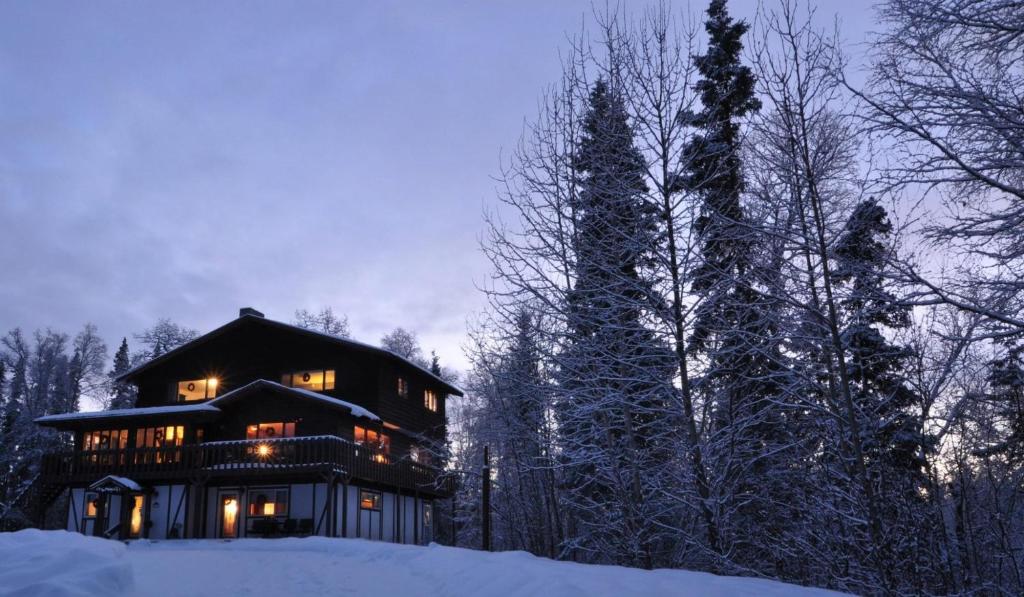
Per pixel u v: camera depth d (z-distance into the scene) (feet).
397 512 120.88
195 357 127.13
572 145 45.85
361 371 119.55
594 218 45.73
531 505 90.33
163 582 36.04
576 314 44.96
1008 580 46.93
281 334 124.26
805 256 40.04
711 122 44.42
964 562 42.70
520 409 67.05
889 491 38.96
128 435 112.16
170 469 102.83
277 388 106.63
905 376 44.98
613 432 51.13
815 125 38.34
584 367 45.55
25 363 204.44
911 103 28.32
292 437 101.45
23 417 180.14
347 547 60.64
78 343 217.36
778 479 47.65
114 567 27.17
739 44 56.18
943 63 28.17
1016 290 27.55
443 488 128.88
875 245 36.52
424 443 135.33
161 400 126.52
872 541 37.04
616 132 45.29
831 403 42.78
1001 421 51.57
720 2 58.18
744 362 45.88
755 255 42.06
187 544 87.20
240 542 84.02
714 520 40.91
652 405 46.68
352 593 33.24
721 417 45.29
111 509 108.68
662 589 24.79
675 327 43.62
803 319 40.96
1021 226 27.27
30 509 152.97
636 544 42.57
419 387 137.28
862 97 28.66
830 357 44.65
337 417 107.76
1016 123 26.78
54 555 26.71
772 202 40.98
